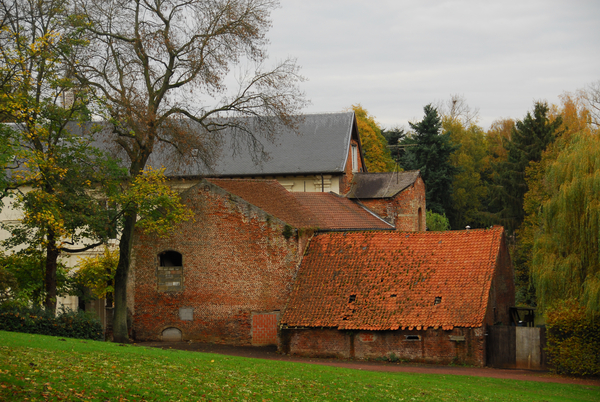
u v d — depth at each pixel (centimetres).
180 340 3634
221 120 4022
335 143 5091
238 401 1641
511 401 2098
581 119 7525
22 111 2864
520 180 7256
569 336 2912
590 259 2998
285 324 3222
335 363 3003
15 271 3247
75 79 3136
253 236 3562
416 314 3070
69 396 1407
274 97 3391
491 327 3044
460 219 8481
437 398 2020
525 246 6044
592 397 2405
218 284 3600
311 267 3459
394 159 8169
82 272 3725
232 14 3219
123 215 3356
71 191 3106
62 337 2570
